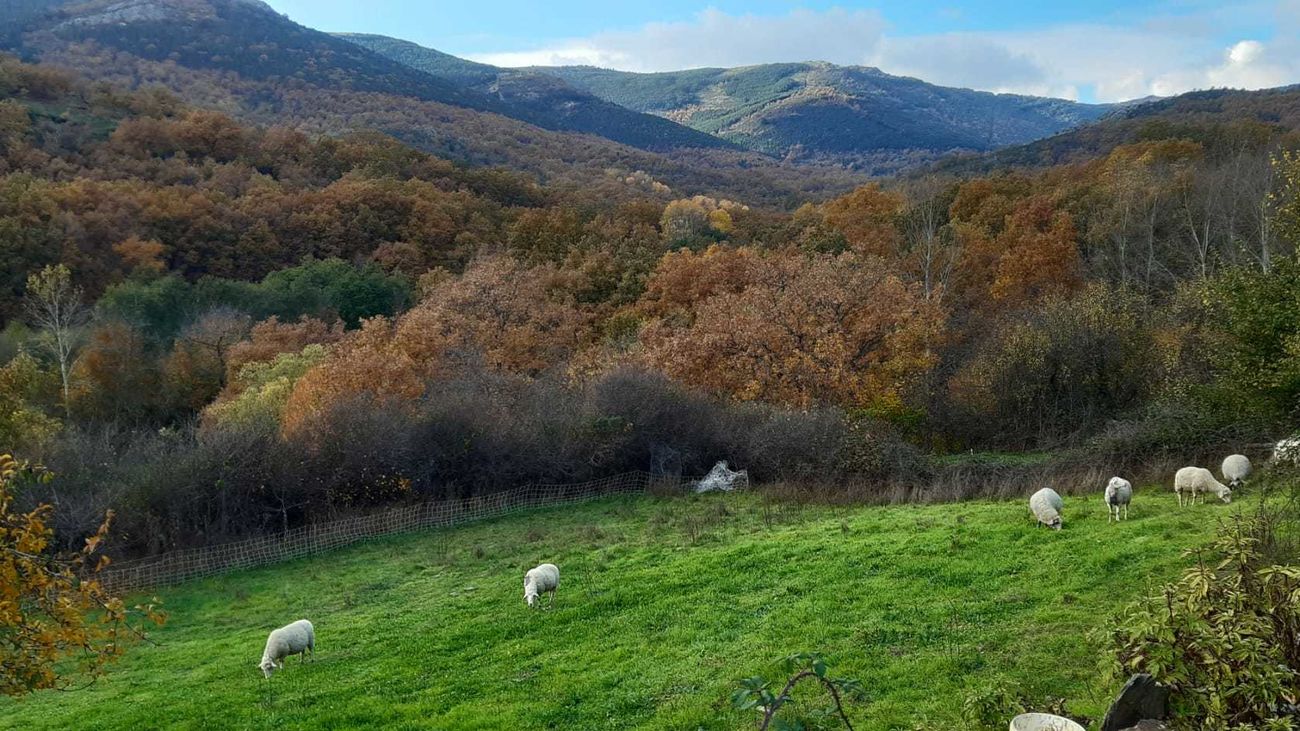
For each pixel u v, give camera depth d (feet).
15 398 136.77
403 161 452.35
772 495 112.98
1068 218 220.84
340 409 128.36
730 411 143.43
